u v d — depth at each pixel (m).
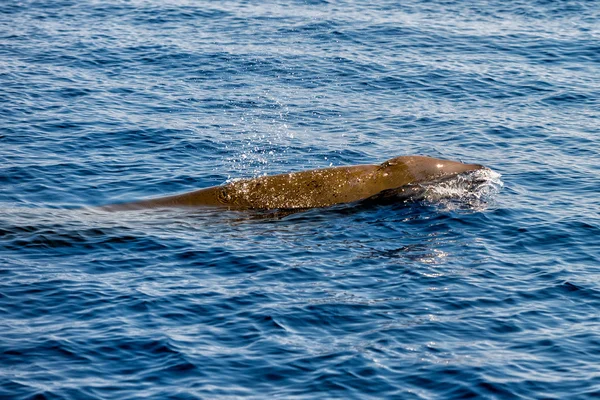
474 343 45.44
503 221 62.72
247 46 123.12
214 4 150.75
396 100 99.69
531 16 145.00
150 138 83.75
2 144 79.56
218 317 47.75
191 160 78.19
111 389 40.50
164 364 42.69
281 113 94.25
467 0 157.38
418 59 117.44
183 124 88.88
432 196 66.69
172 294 50.44
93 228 60.75
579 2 154.12
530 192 69.38
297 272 54.09
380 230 61.53
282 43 125.38
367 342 45.25
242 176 74.06
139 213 64.88
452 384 41.50
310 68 112.69
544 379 42.06
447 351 44.53
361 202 66.38
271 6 150.12
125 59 114.75
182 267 54.78
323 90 103.56
